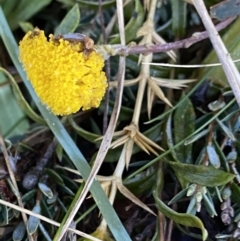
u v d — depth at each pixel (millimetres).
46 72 132
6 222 147
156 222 152
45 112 161
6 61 196
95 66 132
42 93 135
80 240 147
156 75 175
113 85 167
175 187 159
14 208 144
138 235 156
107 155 163
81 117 179
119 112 166
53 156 167
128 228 157
